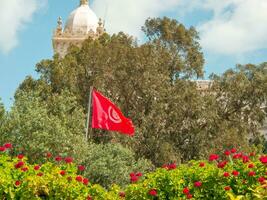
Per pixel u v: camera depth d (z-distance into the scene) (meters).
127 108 47.72
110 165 32.88
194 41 54.00
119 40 52.34
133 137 43.97
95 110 29.81
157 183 17.55
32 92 36.44
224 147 45.66
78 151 32.59
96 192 17.81
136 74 47.16
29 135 32.09
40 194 17.27
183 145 47.47
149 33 54.12
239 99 51.62
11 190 16.70
